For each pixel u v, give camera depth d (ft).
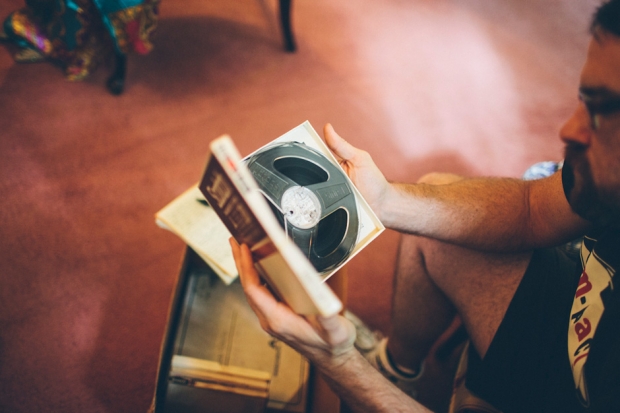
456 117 5.63
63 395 3.26
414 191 2.41
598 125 1.52
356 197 2.13
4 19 5.07
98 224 4.05
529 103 5.96
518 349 2.19
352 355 1.94
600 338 1.78
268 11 6.21
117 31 4.29
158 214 2.88
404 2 6.89
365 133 5.22
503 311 2.34
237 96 5.20
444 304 2.86
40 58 4.91
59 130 4.53
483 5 7.20
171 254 4.03
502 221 2.39
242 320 3.06
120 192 4.27
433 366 3.85
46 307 3.58
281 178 2.00
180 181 4.46
